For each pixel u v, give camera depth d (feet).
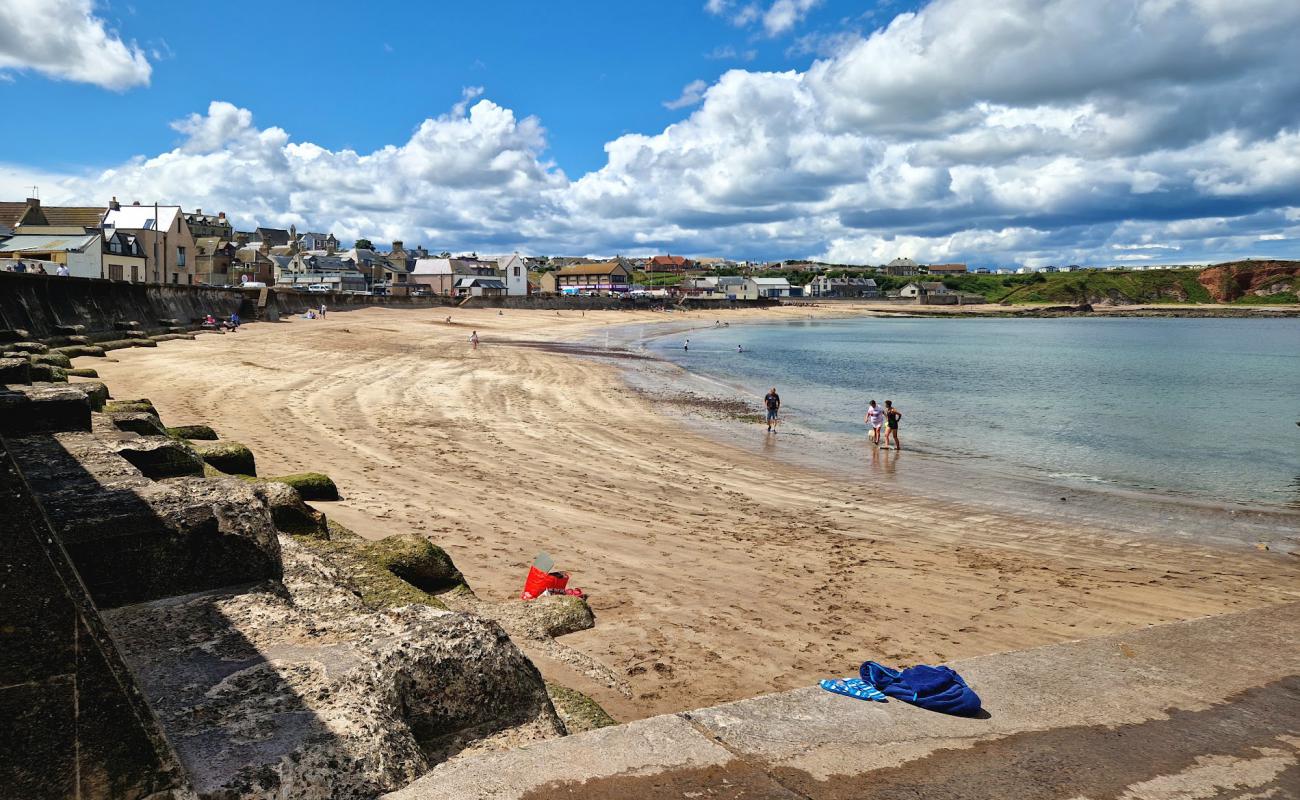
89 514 13.92
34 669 7.13
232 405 66.90
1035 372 156.56
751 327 352.69
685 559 34.94
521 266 399.44
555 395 93.86
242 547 14.65
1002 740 10.86
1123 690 12.60
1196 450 72.79
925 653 25.54
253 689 10.19
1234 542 42.47
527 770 9.43
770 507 46.93
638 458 59.77
